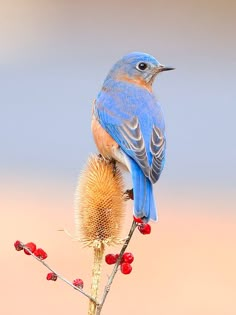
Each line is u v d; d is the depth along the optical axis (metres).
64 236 15.60
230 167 20.62
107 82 9.36
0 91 28.20
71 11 40.34
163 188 18.75
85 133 23.83
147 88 9.46
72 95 27.98
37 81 29.77
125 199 7.42
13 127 24.20
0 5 39.53
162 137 8.77
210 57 33.16
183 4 40.12
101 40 35.88
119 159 8.70
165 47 34.72
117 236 7.23
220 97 28.03
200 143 22.88
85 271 14.14
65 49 34.38
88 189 7.26
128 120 8.77
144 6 40.66
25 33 36.22
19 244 6.87
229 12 38.91
